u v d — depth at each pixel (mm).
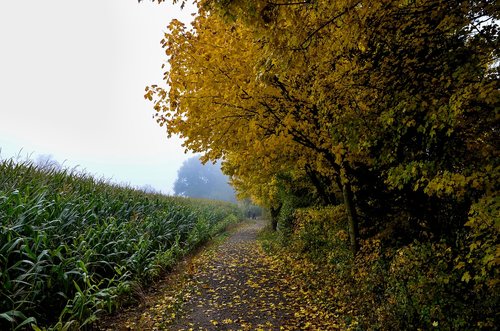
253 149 5828
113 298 5098
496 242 3098
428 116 3734
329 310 5211
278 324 4852
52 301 4324
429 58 3930
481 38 3600
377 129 4441
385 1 3586
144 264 6719
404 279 4395
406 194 5727
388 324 3914
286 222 12469
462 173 3623
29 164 7195
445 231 5070
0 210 4645
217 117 5348
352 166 6340
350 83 4379
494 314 3131
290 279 7266
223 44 5055
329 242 8016
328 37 4066
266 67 3777
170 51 5027
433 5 3660
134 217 7992
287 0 3164
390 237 6227
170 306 5543
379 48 4215
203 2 3463
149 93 5168
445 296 3607
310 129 5621
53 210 5418
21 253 4117
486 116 3543
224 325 4855
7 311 3717
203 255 10422
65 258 4852
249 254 11109
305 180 10602
